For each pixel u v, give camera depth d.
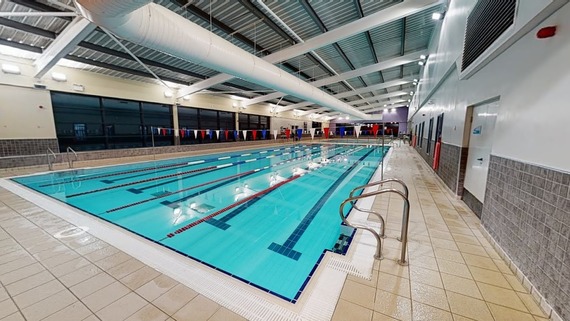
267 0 4.28
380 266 1.82
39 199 3.55
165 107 9.43
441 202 3.39
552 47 1.46
